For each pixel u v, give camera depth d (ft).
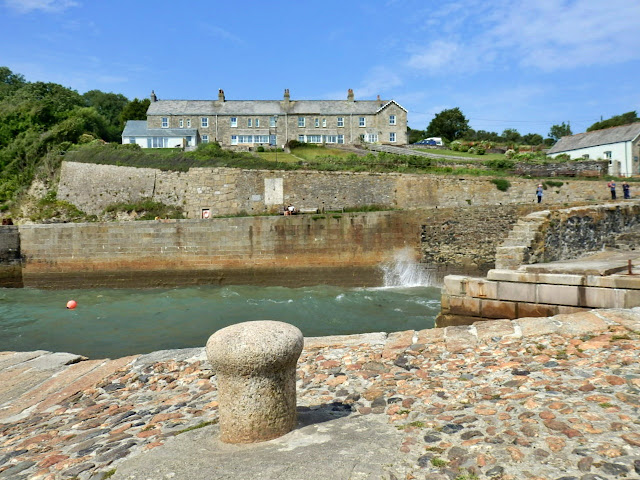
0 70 284.82
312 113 190.70
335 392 16.84
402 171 105.09
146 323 55.52
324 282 84.23
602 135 159.02
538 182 96.68
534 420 11.98
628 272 30.04
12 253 90.27
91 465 12.37
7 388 21.68
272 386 12.73
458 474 9.66
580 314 22.89
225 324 54.08
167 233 86.84
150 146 170.60
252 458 11.25
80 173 119.44
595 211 57.00
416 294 70.79
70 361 25.58
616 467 9.33
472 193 98.27
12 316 61.72
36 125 164.14
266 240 85.15
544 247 47.37
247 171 105.19
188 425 15.05
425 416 13.37
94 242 88.63
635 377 14.42
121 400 19.01
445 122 277.64
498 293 32.55
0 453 14.61
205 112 186.91
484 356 18.85
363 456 10.79
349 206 102.17
